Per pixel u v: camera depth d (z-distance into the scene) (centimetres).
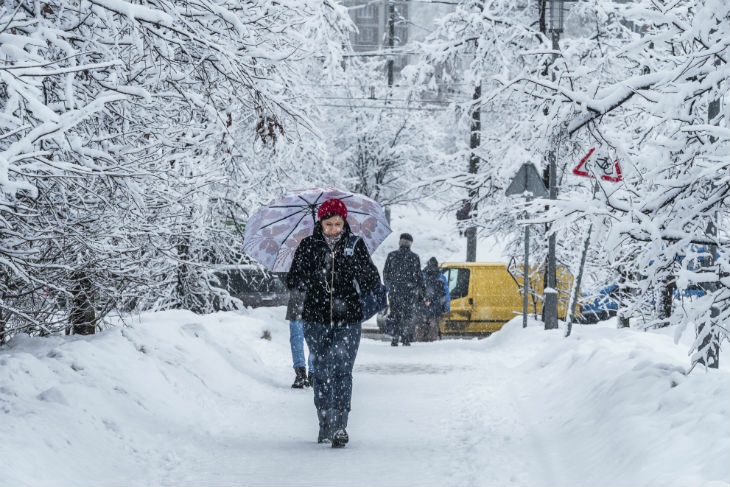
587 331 2616
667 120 1348
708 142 1330
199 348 1861
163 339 1770
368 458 1165
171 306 3177
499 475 1030
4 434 962
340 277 1289
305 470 1091
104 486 962
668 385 1170
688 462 858
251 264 3366
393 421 1464
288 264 1645
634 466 928
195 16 1301
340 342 1282
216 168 1692
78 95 1287
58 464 964
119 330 1625
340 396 1266
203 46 1245
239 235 3241
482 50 3931
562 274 3825
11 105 966
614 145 1390
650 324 1722
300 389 1873
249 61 1429
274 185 3070
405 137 7381
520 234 3888
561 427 1295
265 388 1842
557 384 1670
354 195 1535
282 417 1510
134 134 1355
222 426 1395
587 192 3444
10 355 1246
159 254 1577
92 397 1212
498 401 1627
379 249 7769
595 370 1528
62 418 1089
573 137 1446
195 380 1642
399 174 7438
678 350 1795
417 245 7812
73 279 1468
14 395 1133
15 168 955
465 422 1438
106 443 1105
